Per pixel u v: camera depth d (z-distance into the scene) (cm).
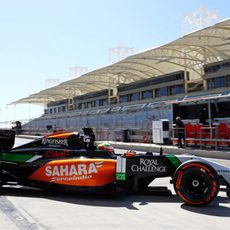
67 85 6806
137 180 564
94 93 7056
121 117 2670
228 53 4300
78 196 585
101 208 501
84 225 413
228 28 3195
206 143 1450
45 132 4197
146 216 456
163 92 5034
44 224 417
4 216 454
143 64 4944
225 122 1452
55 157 617
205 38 3566
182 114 1714
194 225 414
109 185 552
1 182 631
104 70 5366
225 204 525
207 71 4153
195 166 507
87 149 640
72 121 3653
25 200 554
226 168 544
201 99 1535
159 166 561
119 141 2328
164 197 578
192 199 507
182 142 1574
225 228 402
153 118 2252
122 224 418
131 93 5841
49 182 585
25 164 610
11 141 656
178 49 4134
